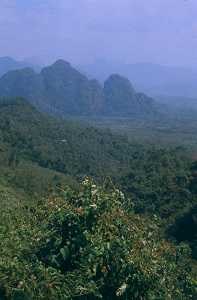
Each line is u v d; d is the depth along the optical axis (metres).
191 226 33.41
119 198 9.00
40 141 99.12
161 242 9.70
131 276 7.84
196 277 9.81
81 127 128.88
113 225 8.33
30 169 70.25
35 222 9.84
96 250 7.89
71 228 8.31
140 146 122.75
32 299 7.46
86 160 98.31
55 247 8.24
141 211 43.31
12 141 93.12
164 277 8.39
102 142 117.75
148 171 53.12
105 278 7.85
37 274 7.72
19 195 43.28
